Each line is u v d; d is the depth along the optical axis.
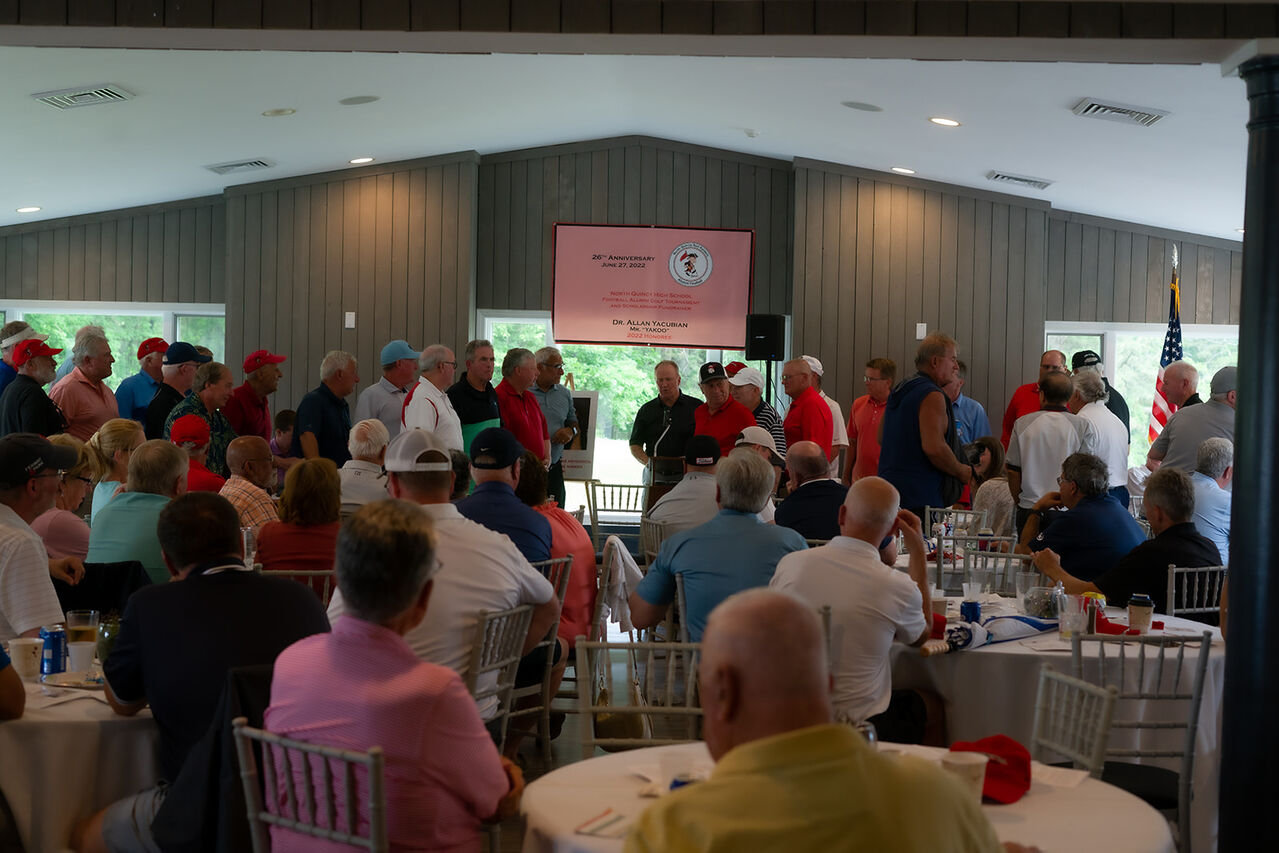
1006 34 3.39
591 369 10.72
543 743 4.30
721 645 1.43
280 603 2.63
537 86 8.65
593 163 10.65
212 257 11.06
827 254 10.48
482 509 3.92
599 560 6.59
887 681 3.21
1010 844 1.80
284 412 7.88
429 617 2.96
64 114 7.90
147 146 8.98
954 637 3.48
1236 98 6.54
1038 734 2.65
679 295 10.55
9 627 3.15
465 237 10.48
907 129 8.81
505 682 3.25
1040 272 10.54
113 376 11.22
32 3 3.47
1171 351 9.63
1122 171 8.85
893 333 10.52
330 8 3.48
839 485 4.81
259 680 2.29
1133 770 3.19
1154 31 3.34
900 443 5.19
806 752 1.36
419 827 2.01
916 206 10.52
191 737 2.55
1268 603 3.09
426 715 2.01
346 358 6.48
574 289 10.58
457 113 9.15
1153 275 10.74
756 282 10.69
